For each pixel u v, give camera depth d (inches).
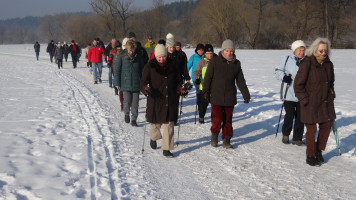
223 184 162.1
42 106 337.4
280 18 1926.7
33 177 159.8
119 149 211.9
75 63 828.0
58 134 237.5
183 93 198.1
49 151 198.5
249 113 316.8
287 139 225.5
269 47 1994.3
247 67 818.2
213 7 1964.8
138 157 199.0
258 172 176.6
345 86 485.7
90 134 241.4
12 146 205.2
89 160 188.1
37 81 551.5
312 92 179.2
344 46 1803.6
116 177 166.2
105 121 283.7
